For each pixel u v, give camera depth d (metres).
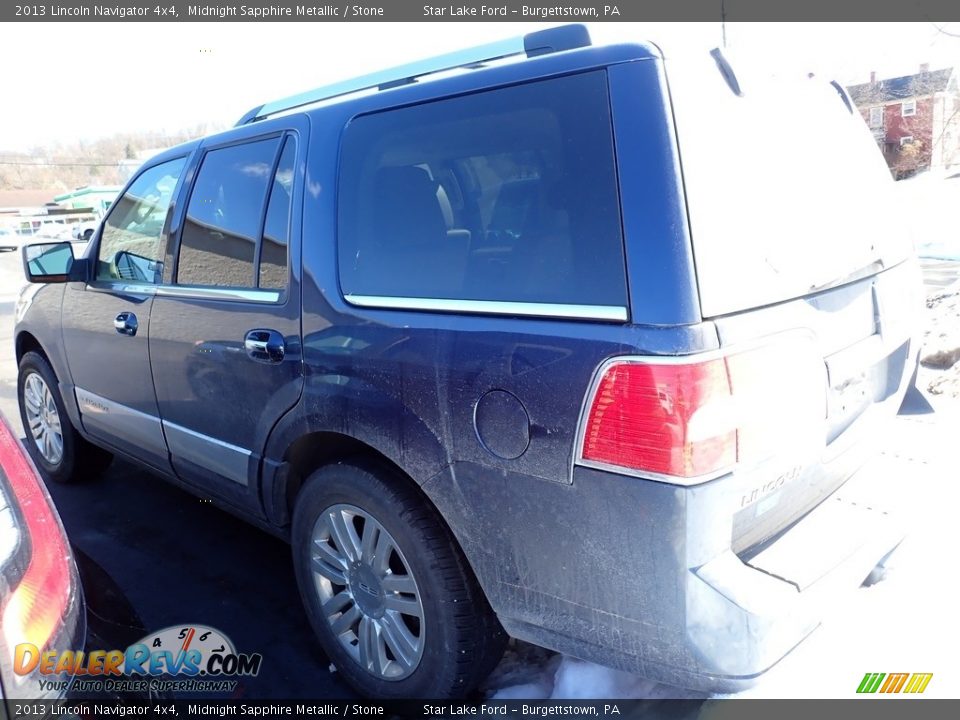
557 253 1.86
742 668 1.75
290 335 2.46
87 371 3.71
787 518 2.03
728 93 1.91
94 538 3.66
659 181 1.69
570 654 1.97
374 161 2.36
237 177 2.85
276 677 2.61
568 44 2.09
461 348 1.98
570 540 1.83
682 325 1.62
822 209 2.08
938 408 3.87
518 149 1.99
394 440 2.15
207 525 3.77
